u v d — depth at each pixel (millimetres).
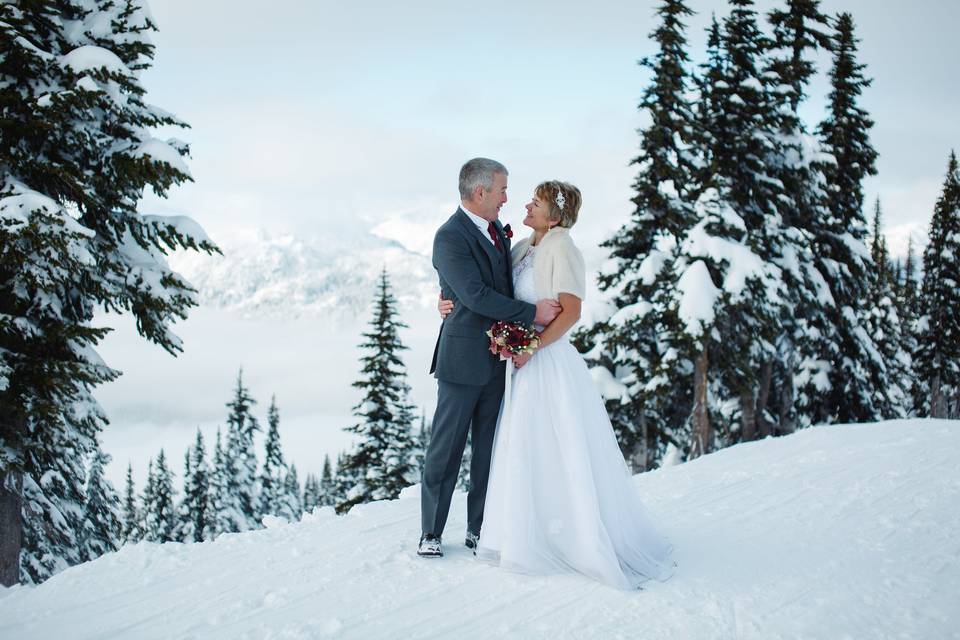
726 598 3908
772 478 6980
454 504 6473
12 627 3758
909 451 7637
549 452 4512
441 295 4863
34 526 13219
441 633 3537
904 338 37750
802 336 21422
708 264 17906
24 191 9656
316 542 5211
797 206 20922
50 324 10500
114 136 11039
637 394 18453
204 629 3643
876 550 4617
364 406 22984
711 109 20031
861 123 23516
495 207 4633
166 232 11344
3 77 10164
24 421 10797
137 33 11188
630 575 4266
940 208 32531
